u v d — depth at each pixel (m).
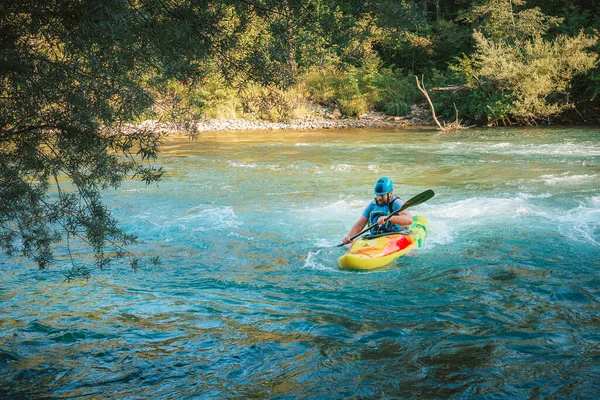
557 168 12.73
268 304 5.39
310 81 28.34
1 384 3.75
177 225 8.58
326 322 4.86
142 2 3.83
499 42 24.38
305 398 3.55
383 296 5.58
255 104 4.59
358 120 26.16
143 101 4.05
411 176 12.38
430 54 30.19
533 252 6.86
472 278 6.04
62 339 4.53
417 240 7.31
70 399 3.56
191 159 15.55
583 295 5.41
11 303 5.42
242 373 3.91
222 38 4.12
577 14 26.06
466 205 9.45
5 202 4.09
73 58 3.78
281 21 4.12
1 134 3.92
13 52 3.58
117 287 5.94
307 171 13.40
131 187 11.62
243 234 8.11
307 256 7.11
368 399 3.53
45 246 4.50
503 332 4.56
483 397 3.52
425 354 4.16
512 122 23.92
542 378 3.75
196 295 5.68
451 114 25.59
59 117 3.88
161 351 4.28
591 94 23.06
